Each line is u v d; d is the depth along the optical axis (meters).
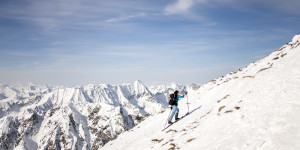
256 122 11.32
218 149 10.45
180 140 14.91
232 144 10.29
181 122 20.39
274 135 9.48
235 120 12.92
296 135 8.94
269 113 11.53
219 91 25.12
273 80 16.03
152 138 20.52
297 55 18.05
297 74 14.74
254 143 9.54
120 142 27.98
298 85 13.18
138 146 20.45
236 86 21.28
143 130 27.14
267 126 10.40
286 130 9.49
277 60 21.33
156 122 27.25
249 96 15.47
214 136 12.26
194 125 16.69
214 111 17.58
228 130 12.13
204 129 14.35
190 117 20.70
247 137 10.29
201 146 11.84
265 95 14.16
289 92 12.86
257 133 10.24
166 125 22.73
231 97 18.42
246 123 11.82
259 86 16.45
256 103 13.62
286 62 18.50
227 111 14.77
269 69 19.61
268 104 12.69
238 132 11.29
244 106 14.16
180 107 28.33
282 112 11.02
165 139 17.30
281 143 8.78
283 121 10.18
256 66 26.14
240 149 9.61
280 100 12.45
